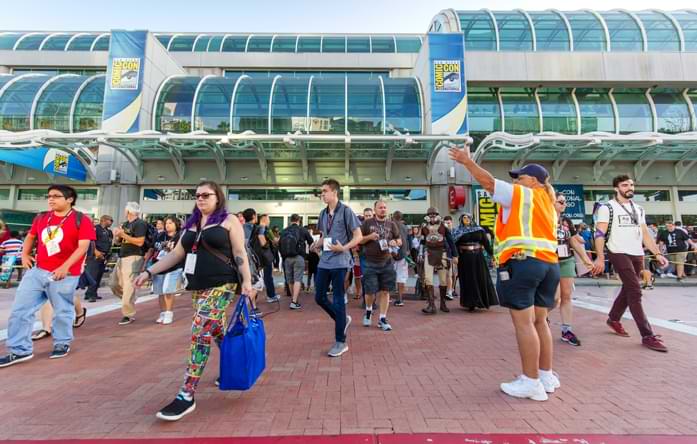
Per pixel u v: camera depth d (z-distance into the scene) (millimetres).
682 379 3330
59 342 4035
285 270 7293
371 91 15305
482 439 2309
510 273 3020
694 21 17188
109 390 3100
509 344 4531
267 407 2754
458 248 6793
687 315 6387
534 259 2947
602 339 4766
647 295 8945
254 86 15180
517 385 2971
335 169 16031
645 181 16094
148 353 4188
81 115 14891
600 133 12461
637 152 15195
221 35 22172
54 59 19688
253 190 16078
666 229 12273
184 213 15469
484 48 16688
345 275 4230
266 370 3570
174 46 20953
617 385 3195
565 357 4016
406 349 4305
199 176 15688
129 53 14438
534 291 2990
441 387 3148
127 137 12312
